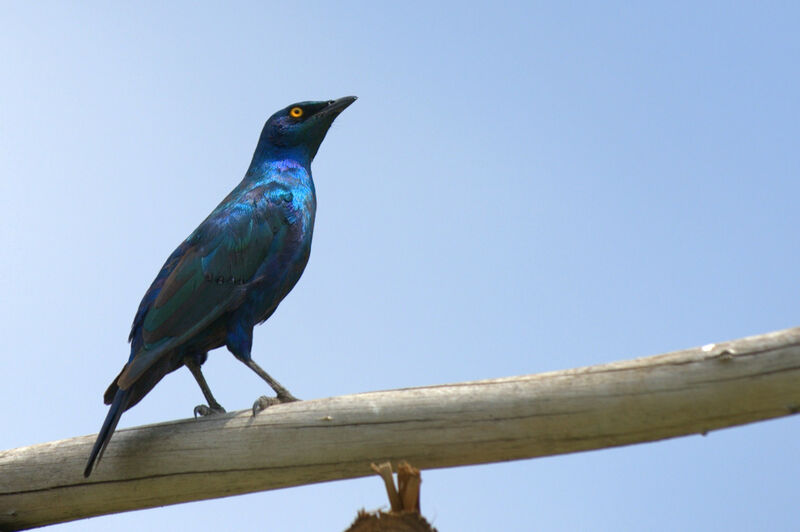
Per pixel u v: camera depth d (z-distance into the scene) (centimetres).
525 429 976
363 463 1045
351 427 1043
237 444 1102
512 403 978
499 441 989
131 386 1215
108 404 1318
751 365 888
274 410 1095
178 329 1279
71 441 1208
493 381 1003
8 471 1210
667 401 919
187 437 1133
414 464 1028
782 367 877
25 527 1235
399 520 920
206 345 1370
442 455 1015
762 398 888
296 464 1074
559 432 968
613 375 944
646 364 935
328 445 1054
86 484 1180
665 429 934
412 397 1025
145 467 1148
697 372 909
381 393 1046
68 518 1214
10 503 1212
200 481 1127
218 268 1329
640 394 927
